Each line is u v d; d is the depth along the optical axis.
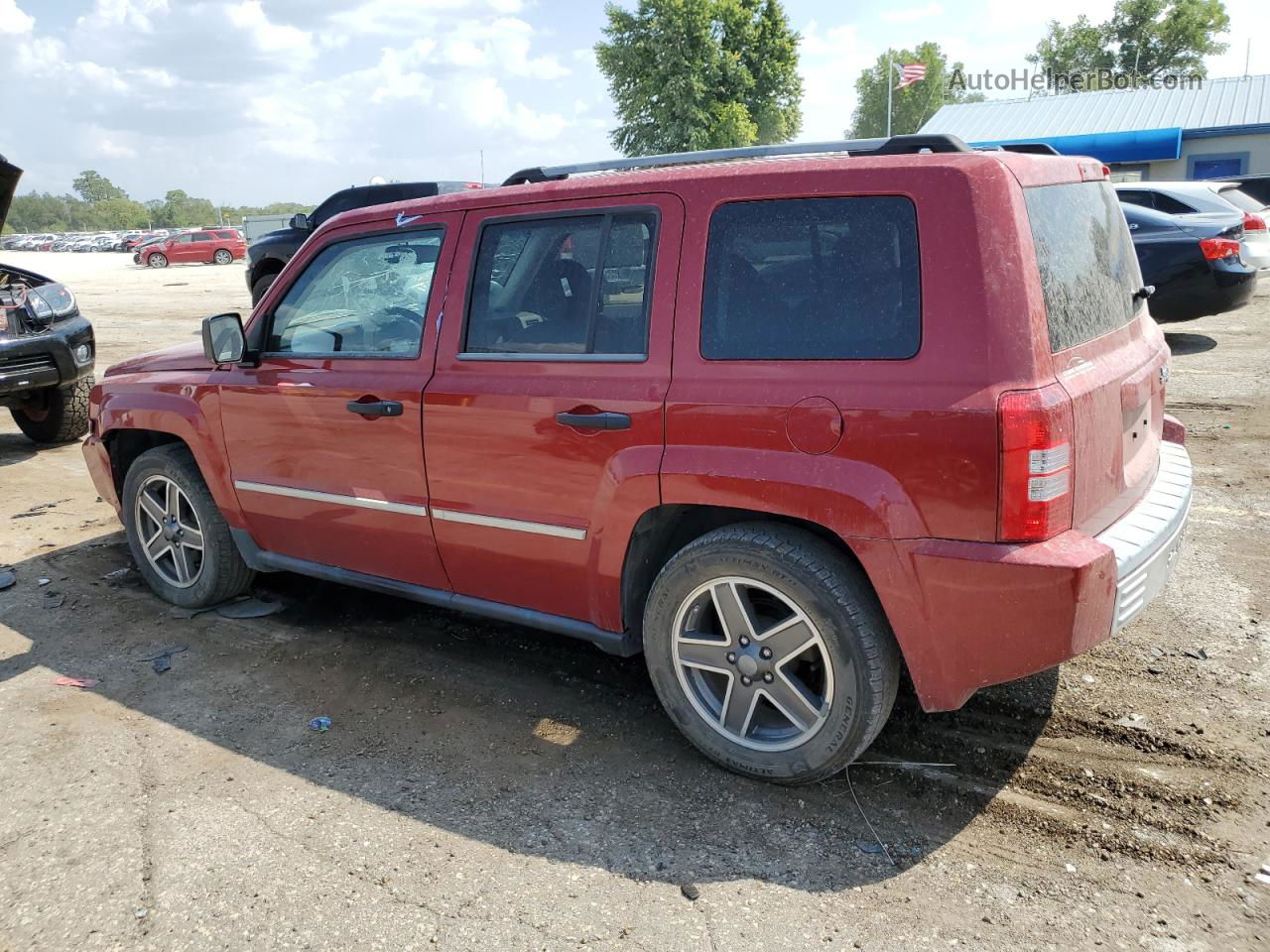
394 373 3.59
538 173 3.54
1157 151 29.33
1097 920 2.41
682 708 3.14
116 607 4.68
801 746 2.92
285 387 3.88
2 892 2.66
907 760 3.14
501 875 2.66
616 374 3.04
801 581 2.77
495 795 3.04
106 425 4.73
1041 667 2.53
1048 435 2.43
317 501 3.91
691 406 2.87
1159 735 3.20
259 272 12.73
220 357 3.91
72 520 6.05
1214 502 5.47
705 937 2.40
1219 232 9.51
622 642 3.28
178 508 4.60
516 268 3.32
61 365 7.30
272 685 3.84
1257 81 30.61
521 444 3.24
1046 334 2.51
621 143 42.12
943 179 2.58
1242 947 2.30
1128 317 3.25
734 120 40.12
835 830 2.81
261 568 4.36
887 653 2.77
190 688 3.83
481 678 3.85
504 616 3.58
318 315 3.89
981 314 2.49
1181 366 9.23
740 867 2.66
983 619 2.54
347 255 3.80
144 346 13.73
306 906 2.55
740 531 2.91
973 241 2.52
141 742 3.43
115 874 2.71
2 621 4.54
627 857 2.72
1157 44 63.03
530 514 3.30
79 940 2.46
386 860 2.74
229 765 3.27
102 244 63.88
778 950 2.35
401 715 3.58
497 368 3.31
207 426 4.23
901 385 2.57
